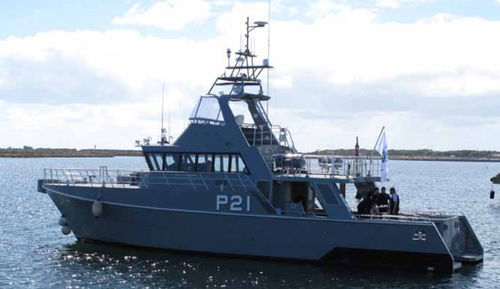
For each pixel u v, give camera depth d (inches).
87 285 1089.4
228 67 1305.4
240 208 1224.8
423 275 1160.8
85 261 1241.4
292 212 1220.5
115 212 1295.5
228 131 1250.0
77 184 1360.7
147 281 1106.7
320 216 1209.4
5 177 5032.0
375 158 1248.2
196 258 1245.1
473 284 1122.7
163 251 1280.8
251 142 1280.8
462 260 1280.8
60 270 1187.9
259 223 1212.5
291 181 1233.4
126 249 1320.1
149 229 1280.8
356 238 1171.9
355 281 1114.7
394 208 1251.2
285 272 1160.2
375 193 1239.5
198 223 1244.5
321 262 1197.7
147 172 1291.8
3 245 1451.8
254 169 1232.8
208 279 1115.3
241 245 1226.0
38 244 1465.3
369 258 1181.1
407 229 1151.6
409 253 1155.3
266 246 1213.7
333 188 1192.8
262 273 1152.2
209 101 1277.1
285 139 1325.0
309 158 1257.4
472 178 6254.9
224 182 1240.8
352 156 1242.0
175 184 1261.1
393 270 1180.5
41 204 2573.8
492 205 2933.1
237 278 1121.4
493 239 1732.3
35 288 1079.0
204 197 1242.6
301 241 1197.1
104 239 1338.6
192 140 1273.4
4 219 1998.0
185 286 1077.8
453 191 4015.8
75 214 1353.3
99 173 1409.9
